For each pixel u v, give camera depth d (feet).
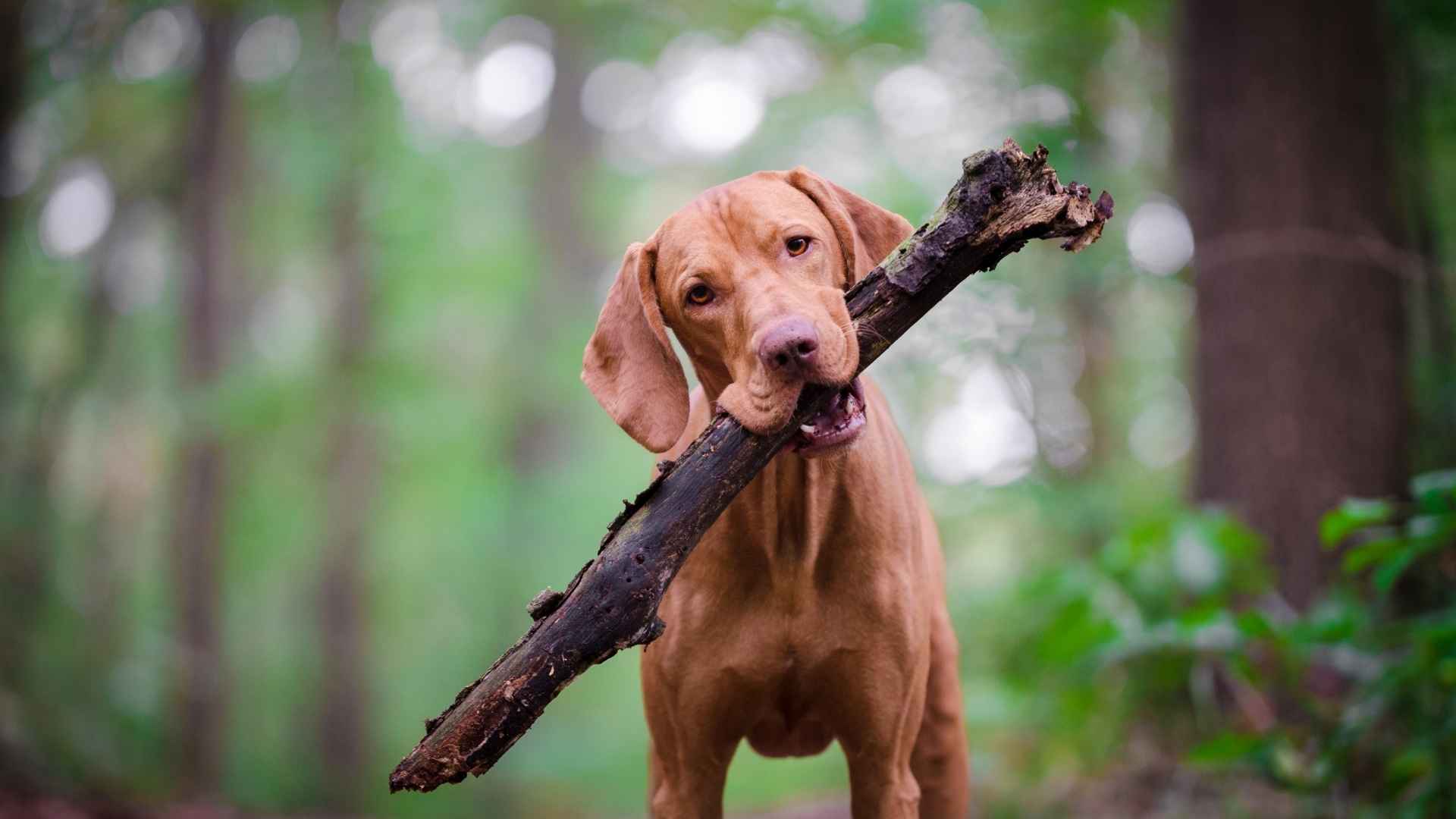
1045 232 8.91
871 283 9.27
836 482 10.52
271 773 58.80
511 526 61.41
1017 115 32.58
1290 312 20.44
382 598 70.85
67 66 50.42
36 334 69.67
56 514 56.29
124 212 62.54
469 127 67.62
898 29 32.53
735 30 38.91
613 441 69.21
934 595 12.07
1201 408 21.53
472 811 55.77
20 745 24.62
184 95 58.54
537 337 64.69
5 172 30.78
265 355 70.23
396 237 59.52
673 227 10.19
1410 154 22.24
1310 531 19.95
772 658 10.73
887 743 10.93
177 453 55.57
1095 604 18.60
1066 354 35.47
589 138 69.87
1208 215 21.54
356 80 59.57
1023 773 20.45
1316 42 20.83
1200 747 16.06
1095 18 32.58
